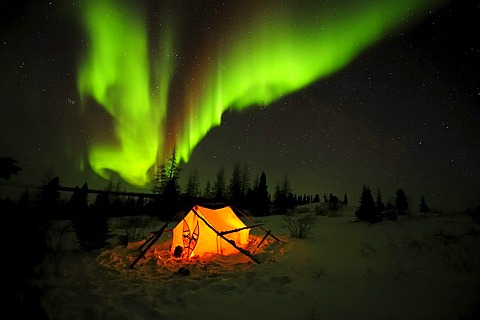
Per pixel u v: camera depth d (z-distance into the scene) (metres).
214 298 4.35
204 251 7.45
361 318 3.60
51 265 6.14
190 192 39.06
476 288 4.36
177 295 4.53
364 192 14.62
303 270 5.83
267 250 7.82
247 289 4.74
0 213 2.44
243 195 34.75
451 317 3.52
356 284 4.93
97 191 6.43
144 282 5.18
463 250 6.56
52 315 3.82
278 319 3.63
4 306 2.35
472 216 10.58
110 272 5.80
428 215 13.95
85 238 7.69
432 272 5.36
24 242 2.52
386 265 6.05
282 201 26.56
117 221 15.63
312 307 3.97
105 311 3.91
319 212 21.27
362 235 10.20
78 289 4.81
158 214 18.53
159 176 32.06
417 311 3.74
